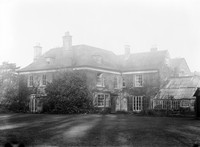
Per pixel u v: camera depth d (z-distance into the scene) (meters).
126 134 18.77
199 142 16.75
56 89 36.22
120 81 46.19
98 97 40.81
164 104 39.31
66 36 45.00
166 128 21.20
